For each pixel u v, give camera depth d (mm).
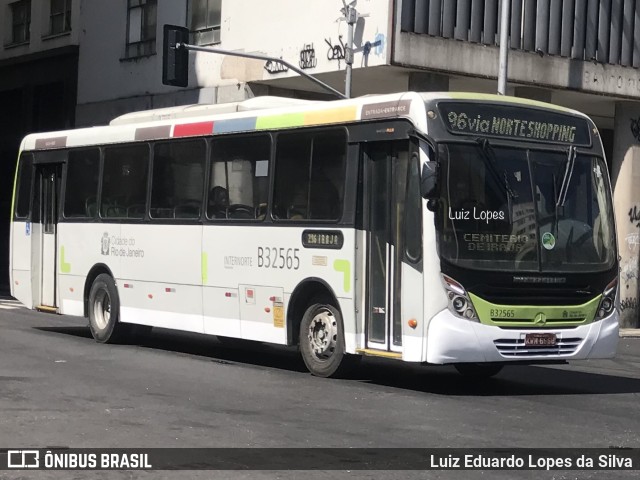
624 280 29188
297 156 13469
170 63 20594
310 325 13258
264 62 26891
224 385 12133
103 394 11156
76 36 35000
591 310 12281
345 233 12625
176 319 15438
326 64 25109
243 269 14195
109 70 33188
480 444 8805
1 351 15242
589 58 26781
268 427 9367
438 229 11555
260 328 13945
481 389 12750
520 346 11797
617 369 16484
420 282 11648
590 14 26781
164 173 15789
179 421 9578
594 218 12516
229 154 14594
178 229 15398
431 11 24250
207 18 29031
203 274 14914
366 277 12461
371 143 12492
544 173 12250
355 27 24312
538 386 13281
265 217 13867
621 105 28969
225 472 7504
